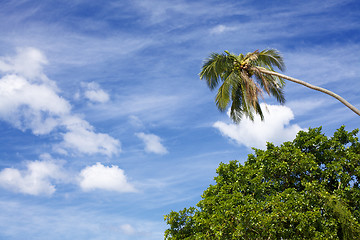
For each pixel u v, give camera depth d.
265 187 13.49
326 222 12.02
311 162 13.33
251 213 11.92
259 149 14.98
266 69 20.81
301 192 12.76
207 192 14.32
